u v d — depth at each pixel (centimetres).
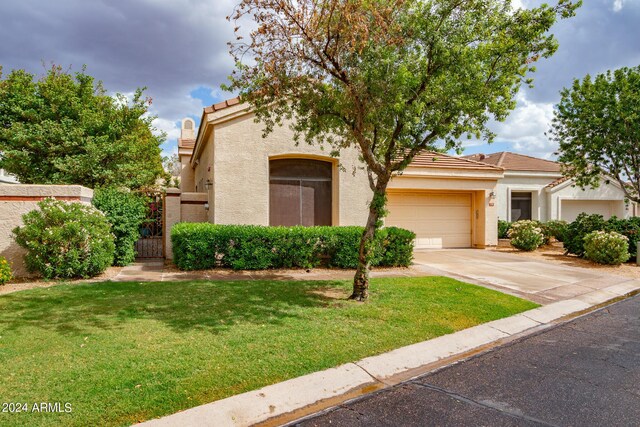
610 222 1466
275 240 1034
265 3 625
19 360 432
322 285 861
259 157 1145
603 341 584
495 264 1264
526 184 2084
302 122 777
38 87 1314
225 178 1117
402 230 1172
